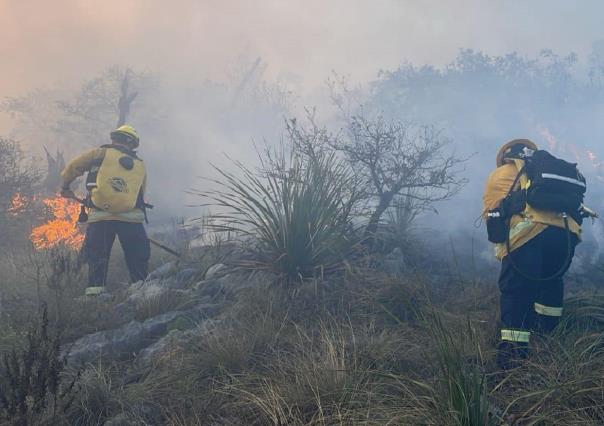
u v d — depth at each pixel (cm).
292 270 491
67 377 337
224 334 391
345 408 289
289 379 326
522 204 371
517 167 387
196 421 302
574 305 417
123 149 605
